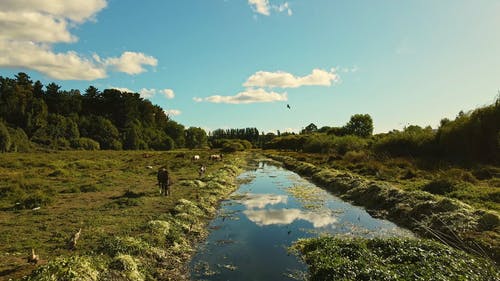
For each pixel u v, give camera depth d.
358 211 19.72
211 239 14.52
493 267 9.70
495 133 29.53
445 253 10.59
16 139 73.69
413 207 17.08
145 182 27.58
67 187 24.14
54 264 9.32
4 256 10.91
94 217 15.90
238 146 103.06
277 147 111.44
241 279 10.52
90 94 133.25
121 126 120.69
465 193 18.33
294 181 33.50
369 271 9.34
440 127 39.03
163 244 12.80
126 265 10.10
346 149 55.94
